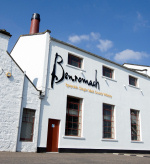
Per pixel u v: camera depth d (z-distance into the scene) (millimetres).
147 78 23719
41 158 10141
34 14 18531
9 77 12523
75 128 15570
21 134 12625
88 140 15891
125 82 20672
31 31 17969
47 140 13781
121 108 19375
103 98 17969
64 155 12453
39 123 13383
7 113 12062
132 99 20859
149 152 20953
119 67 20484
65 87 15336
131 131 20047
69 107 15586
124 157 14227
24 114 12969
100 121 17125
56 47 15500
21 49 16828
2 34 12695
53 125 14297
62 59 15664
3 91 12156
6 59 12594
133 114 20891
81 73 16750
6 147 11672
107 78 18844
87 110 16438
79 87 16297
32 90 13430
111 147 17438
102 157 13078
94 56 18250
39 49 15172
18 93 12711
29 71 15344
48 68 14625
